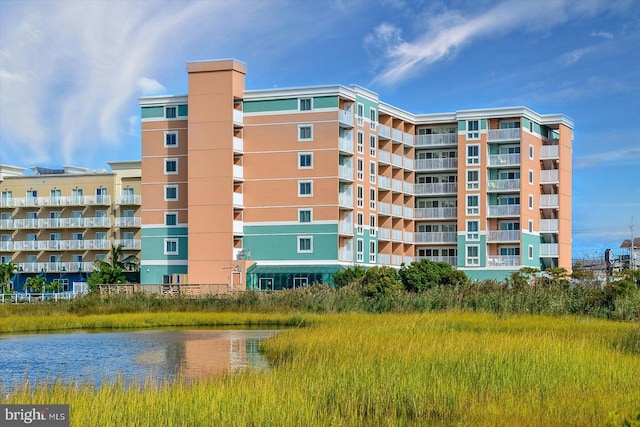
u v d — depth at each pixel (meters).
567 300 58.34
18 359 41.19
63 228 111.75
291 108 91.75
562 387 26.44
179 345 47.69
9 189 114.06
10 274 105.12
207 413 21.83
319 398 24.78
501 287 62.75
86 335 55.25
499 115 102.06
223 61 91.31
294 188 91.25
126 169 111.56
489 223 103.00
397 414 24.56
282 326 61.62
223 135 90.88
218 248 90.38
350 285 71.56
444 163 105.94
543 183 106.75
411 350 32.50
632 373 28.61
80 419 21.08
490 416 22.83
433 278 80.19
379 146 102.75
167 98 95.38
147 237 95.75
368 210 97.00
